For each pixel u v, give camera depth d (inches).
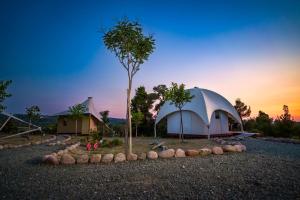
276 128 911.0
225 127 934.4
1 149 536.1
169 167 305.0
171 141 708.7
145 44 424.8
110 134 1114.7
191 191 203.5
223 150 433.7
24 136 905.5
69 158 344.2
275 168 287.1
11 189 220.4
